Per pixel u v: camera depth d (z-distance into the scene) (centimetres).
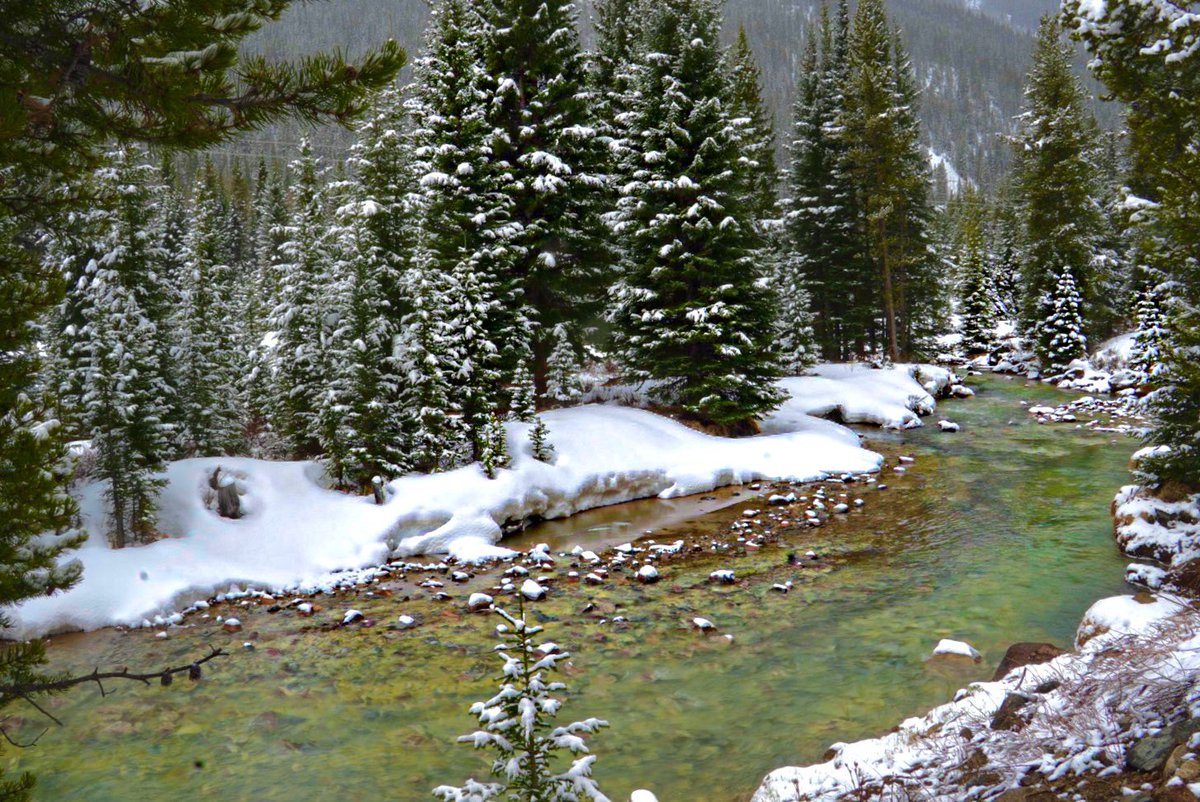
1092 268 4162
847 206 4138
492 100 2542
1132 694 559
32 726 903
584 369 3297
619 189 2666
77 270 1941
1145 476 1508
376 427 1903
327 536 1638
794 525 1725
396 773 777
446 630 1182
